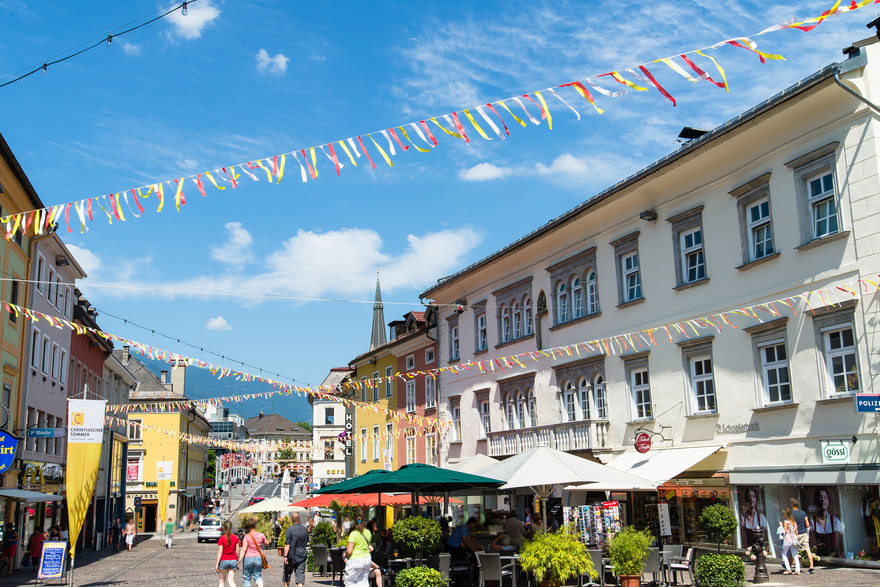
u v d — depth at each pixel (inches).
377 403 1876.2
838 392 753.6
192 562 1339.8
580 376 1127.6
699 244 940.6
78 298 1801.2
